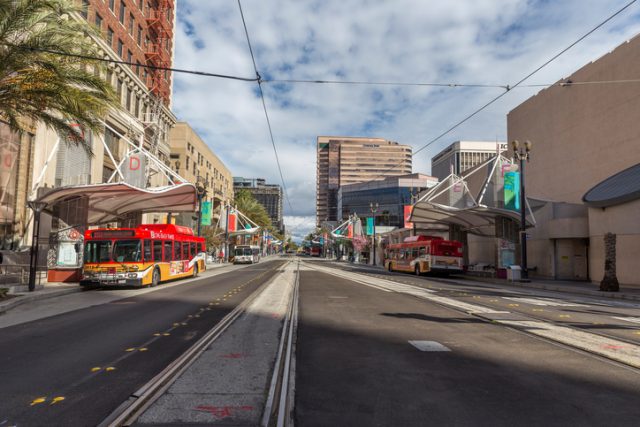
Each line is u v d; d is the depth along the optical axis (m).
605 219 25.38
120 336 8.44
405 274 37.31
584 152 33.03
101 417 4.31
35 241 16.77
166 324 9.82
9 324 10.00
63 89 13.86
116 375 5.77
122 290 18.98
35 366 6.23
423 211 37.22
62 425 4.12
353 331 8.96
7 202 21.84
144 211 33.56
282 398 4.84
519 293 19.28
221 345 7.60
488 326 9.60
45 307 13.12
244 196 86.38
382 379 5.64
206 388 5.21
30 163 23.64
